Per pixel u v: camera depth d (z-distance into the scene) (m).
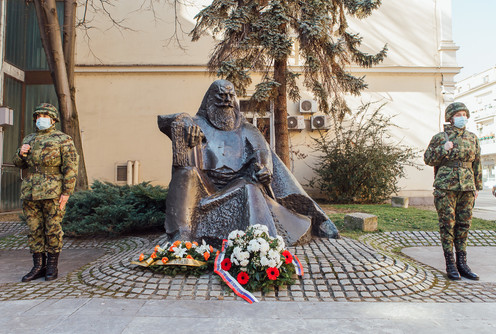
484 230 6.80
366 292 3.29
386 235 6.49
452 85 13.55
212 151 4.97
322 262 3.77
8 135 11.39
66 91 9.37
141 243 5.58
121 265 3.93
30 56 12.56
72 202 7.05
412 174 13.45
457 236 4.21
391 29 13.62
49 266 3.97
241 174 4.95
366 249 4.36
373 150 11.92
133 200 7.06
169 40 13.34
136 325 2.60
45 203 3.97
